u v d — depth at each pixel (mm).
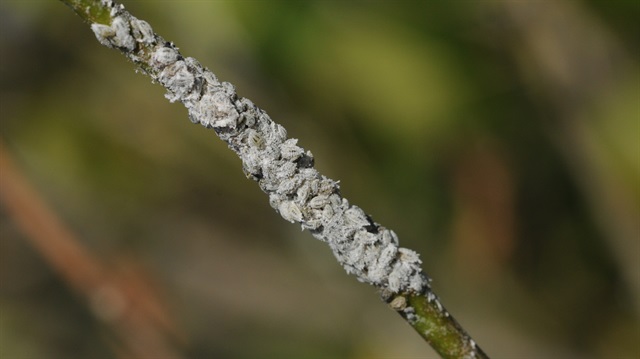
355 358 500
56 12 448
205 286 501
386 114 431
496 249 482
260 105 423
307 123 435
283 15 395
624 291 490
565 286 498
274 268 514
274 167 263
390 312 508
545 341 494
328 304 511
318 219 265
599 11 417
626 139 437
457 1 413
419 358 494
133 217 479
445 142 445
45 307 506
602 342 497
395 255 267
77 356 505
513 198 468
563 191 472
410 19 413
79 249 328
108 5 255
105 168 471
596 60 427
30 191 329
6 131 451
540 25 419
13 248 510
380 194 460
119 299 329
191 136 480
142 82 467
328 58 408
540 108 441
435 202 468
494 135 448
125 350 332
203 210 498
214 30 392
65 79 461
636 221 451
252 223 510
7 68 451
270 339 505
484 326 492
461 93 429
